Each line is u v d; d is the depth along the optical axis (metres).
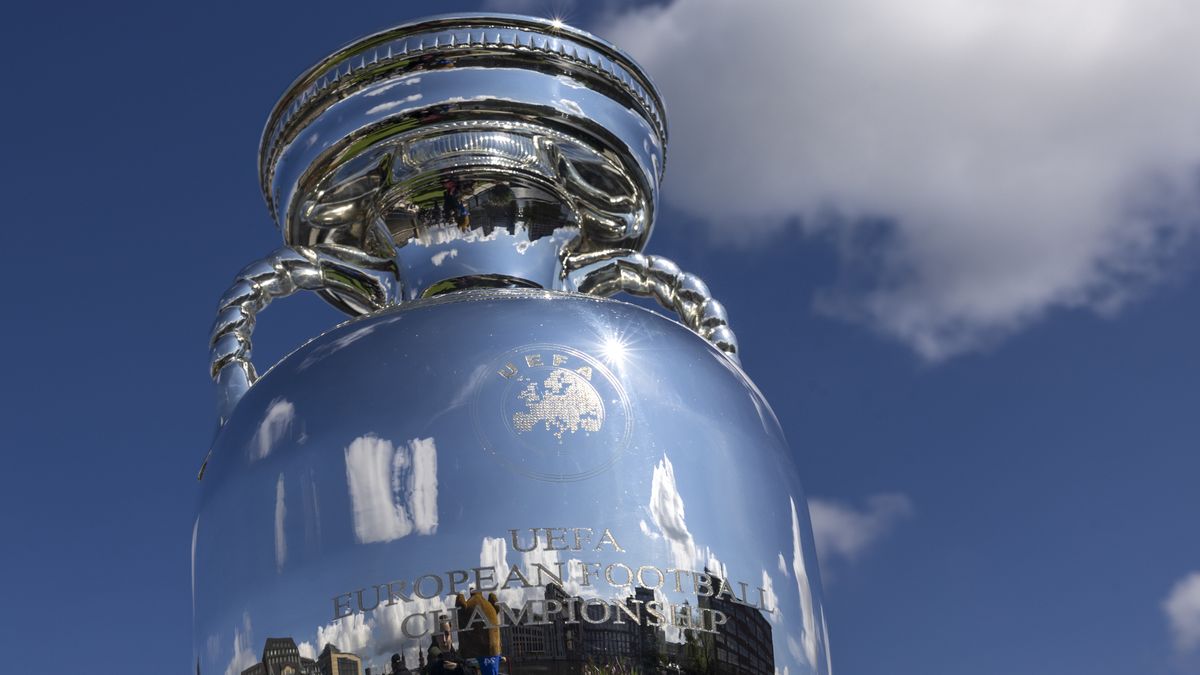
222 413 2.83
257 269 3.02
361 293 3.10
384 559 2.25
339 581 2.27
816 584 2.59
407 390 2.37
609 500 2.28
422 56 2.83
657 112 3.07
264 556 2.36
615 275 3.20
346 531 2.29
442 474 2.28
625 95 2.97
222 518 2.47
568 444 2.31
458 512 2.25
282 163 3.00
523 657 2.19
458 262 2.92
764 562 2.41
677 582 2.28
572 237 3.04
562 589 2.22
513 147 2.90
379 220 2.98
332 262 3.06
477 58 2.84
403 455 2.30
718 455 2.43
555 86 2.88
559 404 2.34
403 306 2.57
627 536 2.27
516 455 2.29
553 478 2.28
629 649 2.22
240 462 2.48
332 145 2.89
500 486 2.26
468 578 2.22
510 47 2.84
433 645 2.20
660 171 3.13
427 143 2.89
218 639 2.41
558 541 2.24
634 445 2.34
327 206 3.01
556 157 2.95
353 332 2.53
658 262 3.23
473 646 2.19
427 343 2.44
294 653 2.28
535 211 2.95
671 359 2.51
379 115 2.84
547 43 2.86
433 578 2.23
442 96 2.83
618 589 2.24
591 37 2.91
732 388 2.57
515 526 2.24
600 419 2.34
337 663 2.24
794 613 2.44
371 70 2.85
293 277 3.04
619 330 2.51
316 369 2.48
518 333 2.45
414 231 2.96
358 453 2.33
